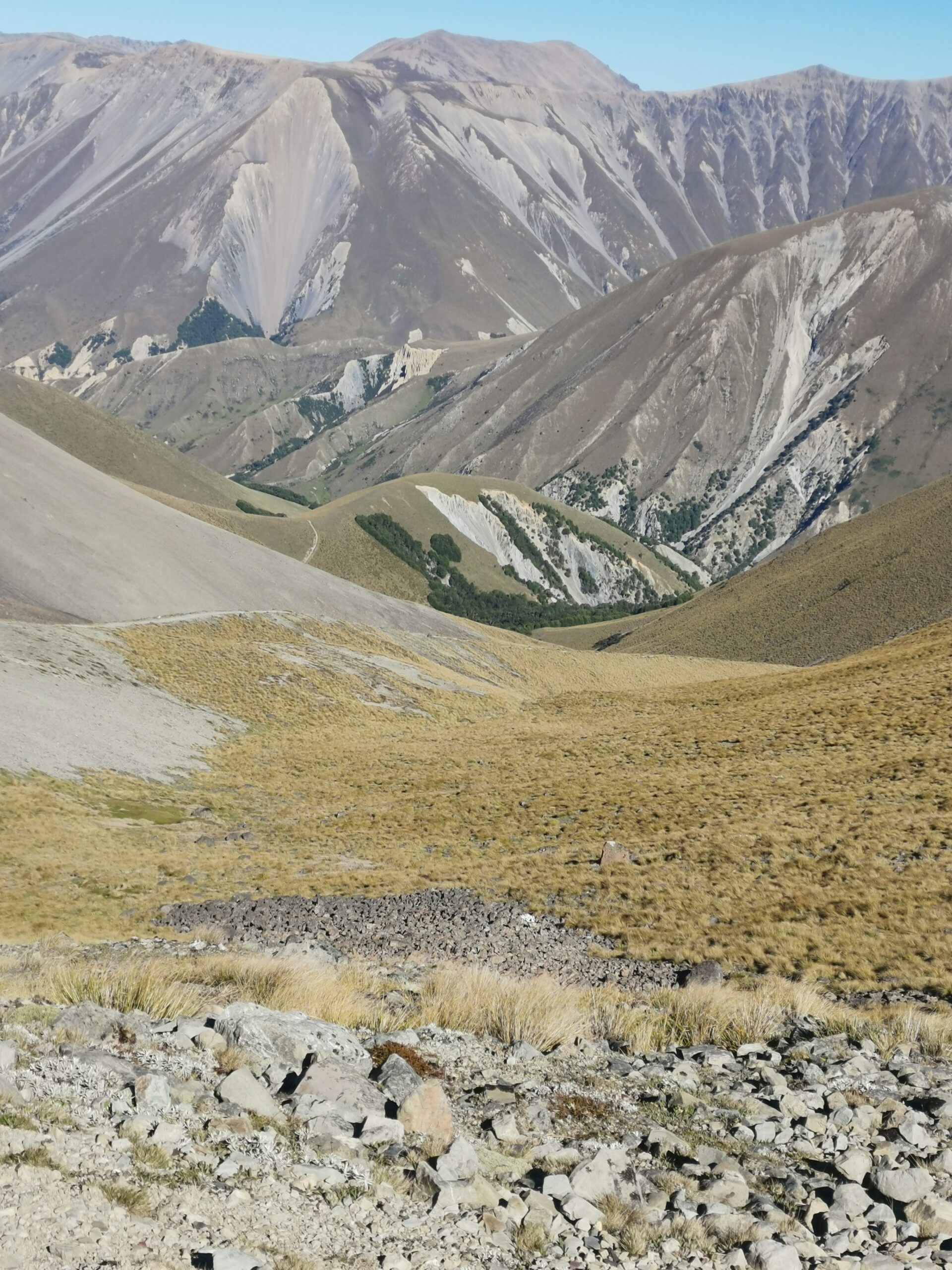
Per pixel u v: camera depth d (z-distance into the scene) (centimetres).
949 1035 1585
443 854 4166
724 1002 1711
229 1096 894
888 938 2506
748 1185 923
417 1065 1137
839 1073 1344
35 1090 828
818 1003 1820
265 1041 1058
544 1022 1428
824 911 2783
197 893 3484
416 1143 880
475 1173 839
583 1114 1056
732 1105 1167
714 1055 1374
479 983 1669
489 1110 1031
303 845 4494
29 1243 593
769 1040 1544
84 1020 1034
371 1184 784
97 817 4675
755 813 4122
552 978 1939
